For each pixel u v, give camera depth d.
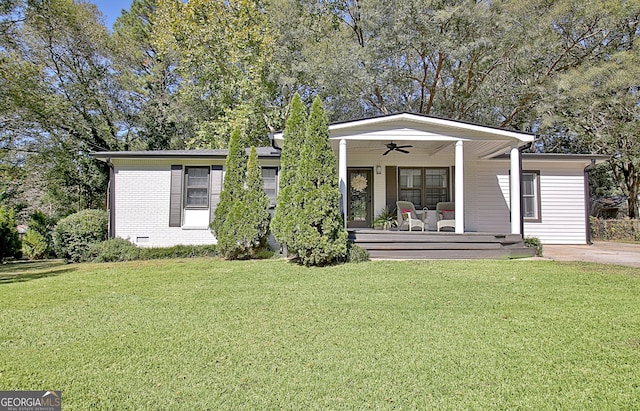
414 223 11.26
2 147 17.81
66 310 4.83
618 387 2.68
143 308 4.88
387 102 19.17
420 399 2.54
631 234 15.58
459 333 3.79
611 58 15.62
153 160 11.40
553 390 2.64
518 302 4.94
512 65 16.31
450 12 14.73
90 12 18.50
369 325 4.07
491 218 13.07
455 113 18.64
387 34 15.73
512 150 10.12
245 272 7.42
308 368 3.03
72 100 18.77
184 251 10.53
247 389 2.70
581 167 13.38
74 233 10.23
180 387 2.74
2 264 12.12
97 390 2.71
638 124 15.70
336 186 8.50
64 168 18.86
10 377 2.92
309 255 8.25
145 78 20.86
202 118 19.27
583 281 6.15
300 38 18.73
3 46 16.06
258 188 9.81
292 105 9.16
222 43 17.19
